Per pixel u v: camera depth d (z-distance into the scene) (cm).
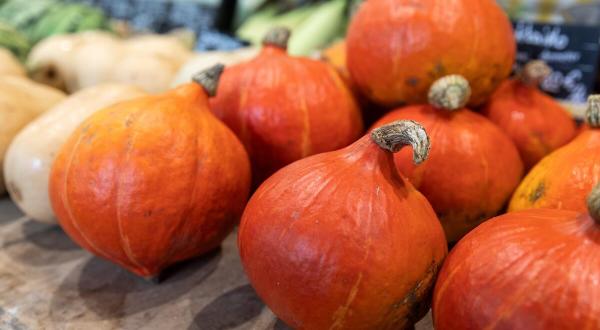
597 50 61
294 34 109
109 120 44
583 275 29
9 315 44
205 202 44
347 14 107
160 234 43
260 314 45
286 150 51
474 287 32
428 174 45
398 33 49
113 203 42
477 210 47
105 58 83
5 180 60
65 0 139
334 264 34
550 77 64
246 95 51
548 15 68
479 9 49
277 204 36
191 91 47
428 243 36
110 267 51
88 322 44
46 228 59
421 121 47
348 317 35
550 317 29
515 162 49
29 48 107
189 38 111
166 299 46
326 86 52
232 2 123
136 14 132
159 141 43
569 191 41
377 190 35
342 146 52
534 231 32
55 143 56
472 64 49
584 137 43
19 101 66
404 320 36
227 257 53
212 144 45
